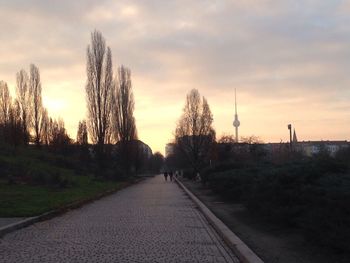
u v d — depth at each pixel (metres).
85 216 21.23
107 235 14.97
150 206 27.31
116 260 10.79
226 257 11.31
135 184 69.69
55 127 83.88
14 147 58.06
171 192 44.91
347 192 10.41
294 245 12.16
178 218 20.38
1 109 68.94
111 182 57.19
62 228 16.81
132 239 14.11
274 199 15.45
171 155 153.75
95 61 58.44
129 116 75.44
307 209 12.98
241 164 37.56
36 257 11.13
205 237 14.64
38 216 19.34
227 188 28.34
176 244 13.19
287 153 51.28
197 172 79.94
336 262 9.91
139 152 101.25
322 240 10.39
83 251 11.96
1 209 20.84
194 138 82.19
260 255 10.97
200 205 25.72
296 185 14.88
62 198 28.09
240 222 17.53
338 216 10.30
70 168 60.06
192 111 83.06
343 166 14.32
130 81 75.50
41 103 73.88
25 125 69.69
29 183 36.41
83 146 75.44
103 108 59.38
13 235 15.00
